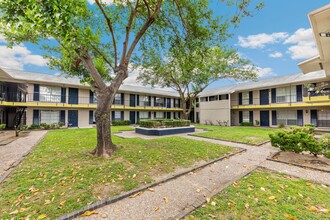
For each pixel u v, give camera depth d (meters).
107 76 10.38
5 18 3.60
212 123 25.36
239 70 18.48
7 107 16.56
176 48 7.89
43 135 11.79
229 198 3.18
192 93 24.05
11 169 4.59
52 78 19.05
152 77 20.75
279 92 19.78
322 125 16.69
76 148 7.08
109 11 7.53
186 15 6.80
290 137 6.42
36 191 3.34
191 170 4.76
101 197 3.18
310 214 2.71
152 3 6.60
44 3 3.48
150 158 5.56
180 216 2.66
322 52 6.87
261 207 2.89
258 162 5.70
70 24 3.75
